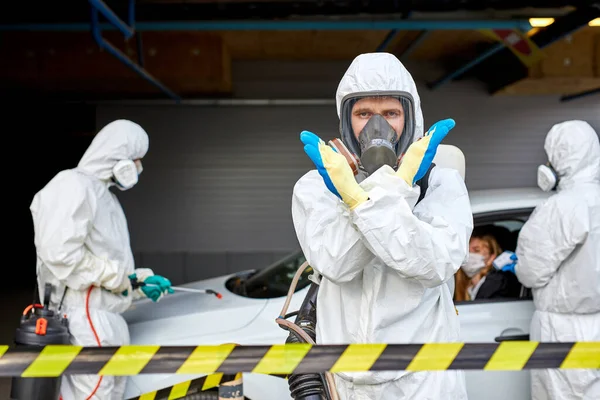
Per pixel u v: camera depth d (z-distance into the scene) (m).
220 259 9.63
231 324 3.59
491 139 9.68
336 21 6.00
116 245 3.50
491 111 9.64
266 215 9.66
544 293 3.40
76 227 3.25
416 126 1.99
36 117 9.63
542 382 3.33
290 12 5.90
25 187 9.80
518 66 8.39
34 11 5.92
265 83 9.59
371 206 1.66
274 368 1.79
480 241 3.88
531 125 9.65
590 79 8.24
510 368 1.76
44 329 3.05
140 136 3.62
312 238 1.84
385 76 1.89
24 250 9.88
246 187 9.68
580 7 5.72
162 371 1.82
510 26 5.98
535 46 6.79
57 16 5.96
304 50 8.91
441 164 2.37
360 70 1.92
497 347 1.76
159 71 8.12
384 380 1.89
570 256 3.31
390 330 1.91
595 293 3.23
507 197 3.94
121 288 3.44
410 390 1.90
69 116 9.61
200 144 9.64
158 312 3.81
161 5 5.92
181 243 9.69
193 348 1.82
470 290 3.83
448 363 1.77
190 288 4.24
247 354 1.80
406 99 1.93
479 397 3.42
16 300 8.88
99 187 3.46
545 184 3.67
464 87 9.62
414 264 1.70
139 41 6.74
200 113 9.61
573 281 3.27
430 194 1.91
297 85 9.60
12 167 9.73
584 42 8.09
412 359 1.76
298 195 1.92
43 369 1.83
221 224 9.69
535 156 9.68
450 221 1.86
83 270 3.29
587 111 9.60
